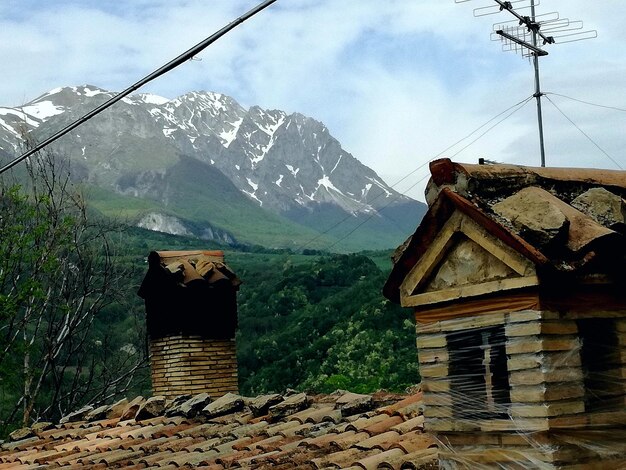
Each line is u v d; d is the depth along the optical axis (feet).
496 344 19.40
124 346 116.47
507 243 18.85
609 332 19.48
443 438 20.35
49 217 91.45
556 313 18.74
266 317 131.95
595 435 18.79
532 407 18.54
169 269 43.96
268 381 99.71
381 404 32.73
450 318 20.20
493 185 19.92
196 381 43.55
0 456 40.47
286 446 29.35
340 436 28.73
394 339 90.38
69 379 108.88
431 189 20.54
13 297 82.79
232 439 32.94
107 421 42.78
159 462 31.45
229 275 45.14
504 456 19.17
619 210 19.56
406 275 20.93
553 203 18.95
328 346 99.04
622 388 19.30
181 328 43.96
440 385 20.34
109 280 100.63
